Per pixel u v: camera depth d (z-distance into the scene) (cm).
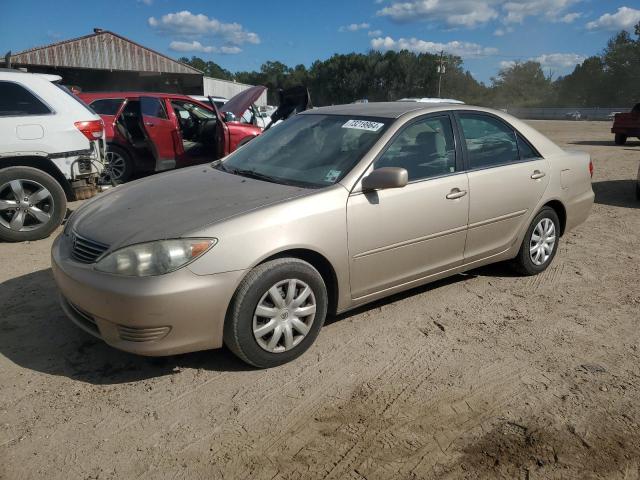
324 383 328
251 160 428
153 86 3142
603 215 778
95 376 330
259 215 323
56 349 359
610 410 306
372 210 365
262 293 321
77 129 628
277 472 254
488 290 475
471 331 399
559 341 386
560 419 297
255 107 1134
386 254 380
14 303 428
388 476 254
